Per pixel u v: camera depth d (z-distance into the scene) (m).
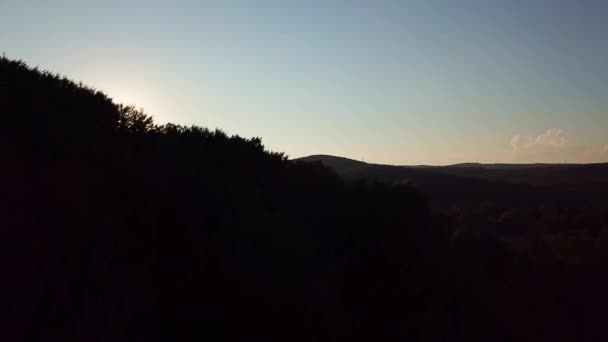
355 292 11.90
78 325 7.41
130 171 9.98
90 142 9.99
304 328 9.63
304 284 10.70
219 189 11.51
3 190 8.04
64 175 8.92
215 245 9.84
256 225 11.09
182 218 9.86
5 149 8.58
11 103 9.73
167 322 8.45
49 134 9.38
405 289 12.17
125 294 8.13
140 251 8.95
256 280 9.77
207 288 9.18
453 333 12.57
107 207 9.06
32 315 7.12
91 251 8.25
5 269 7.28
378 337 11.13
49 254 7.77
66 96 11.56
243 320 9.05
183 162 11.92
